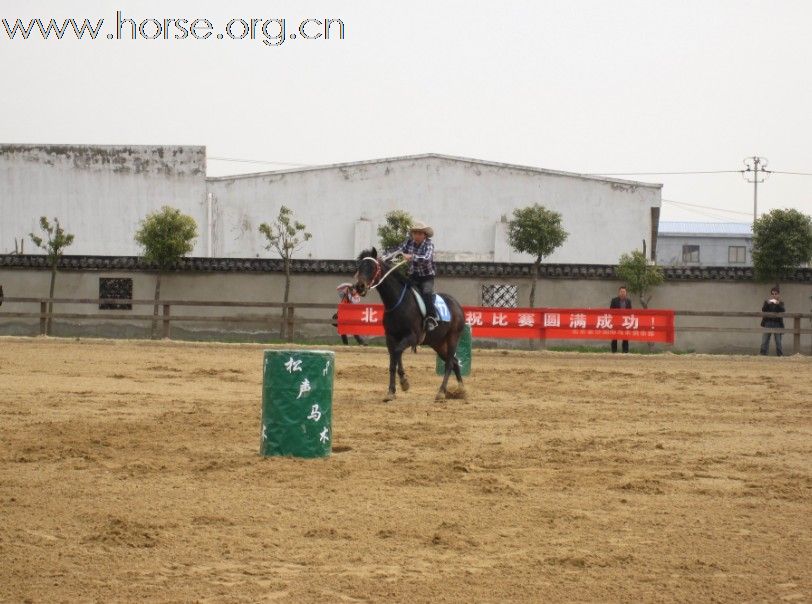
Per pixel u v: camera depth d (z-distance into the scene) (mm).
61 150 46500
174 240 35594
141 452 10680
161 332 36594
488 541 7152
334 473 9586
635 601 5879
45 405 14688
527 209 37062
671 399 17688
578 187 46406
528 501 8547
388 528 7453
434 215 46719
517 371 23609
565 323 30062
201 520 7605
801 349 34469
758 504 8648
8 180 46594
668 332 29766
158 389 17531
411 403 16062
